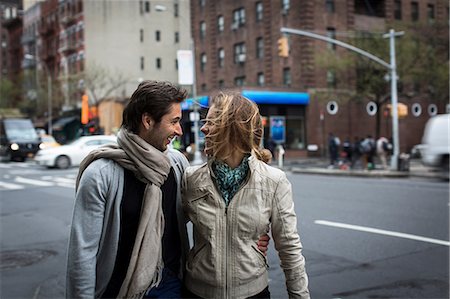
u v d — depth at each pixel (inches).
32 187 632.4
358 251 263.4
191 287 89.5
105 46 1973.4
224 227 85.4
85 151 946.7
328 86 1425.9
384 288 202.5
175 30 2087.8
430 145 729.0
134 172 84.0
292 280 87.7
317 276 219.8
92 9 1963.6
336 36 1428.4
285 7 1441.9
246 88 1341.0
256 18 1541.6
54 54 2222.0
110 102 1935.3
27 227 352.8
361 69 1269.7
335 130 1457.9
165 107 84.4
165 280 90.7
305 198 481.7
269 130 1385.3
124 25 1998.0
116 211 82.8
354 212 391.5
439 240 287.0
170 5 2078.0
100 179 82.1
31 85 2094.0
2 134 1311.5
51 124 2025.1
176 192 91.4
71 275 81.0
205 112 95.9
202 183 87.2
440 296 192.4
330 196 497.0
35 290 204.2
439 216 366.9
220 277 85.1
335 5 1430.9
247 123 84.9
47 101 1920.5
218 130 84.5
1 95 2158.0
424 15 1621.6
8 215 409.1
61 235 323.0
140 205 84.6
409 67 1198.9
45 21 2336.4
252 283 86.7
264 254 89.7
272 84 1488.7
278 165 1092.5
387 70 1187.9
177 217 91.6
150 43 2043.6
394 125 860.6
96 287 85.0
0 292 201.8
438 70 1205.1
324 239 293.3
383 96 1330.0
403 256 251.9
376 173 802.8
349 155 1052.5
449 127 709.3
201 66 1784.0
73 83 1792.6
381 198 476.4
